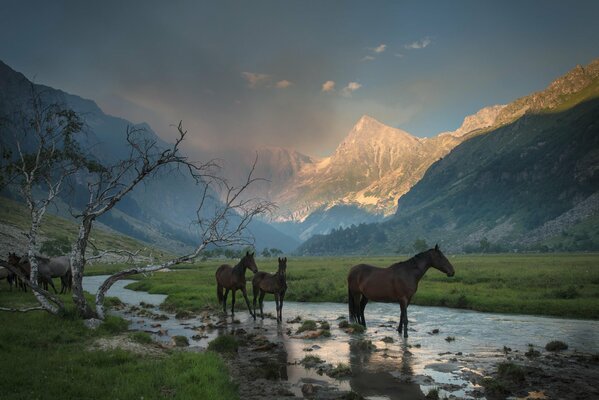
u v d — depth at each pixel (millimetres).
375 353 13484
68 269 30359
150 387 8891
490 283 34750
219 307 26656
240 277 22172
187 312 23312
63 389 8609
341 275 49594
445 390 9734
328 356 13164
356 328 17453
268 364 12359
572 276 36938
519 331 17375
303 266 89312
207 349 14211
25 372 9617
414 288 16438
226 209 17844
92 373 9828
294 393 9672
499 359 12523
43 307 16969
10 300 23594
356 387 10070
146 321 21250
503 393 9430
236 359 13070
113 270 90000
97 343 13500
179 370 10469
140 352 12875
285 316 23062
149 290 43156
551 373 10938
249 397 9414
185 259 17641
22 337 13398
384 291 16750
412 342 15172
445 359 12586
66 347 12680
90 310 17375
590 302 23375
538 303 23953
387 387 10039
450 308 26000
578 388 9695
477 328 18219
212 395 8641
